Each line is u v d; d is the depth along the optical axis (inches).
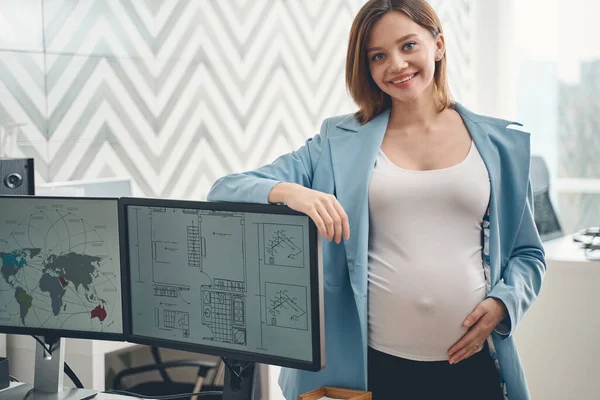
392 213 65.4
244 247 56.7
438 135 67.3
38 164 112.3
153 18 128.0
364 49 66.4
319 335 54.2
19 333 66.4
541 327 120.0
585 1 202.5
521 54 212.5
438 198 64.3
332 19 165.3
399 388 66.0
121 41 123.3
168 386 105.4
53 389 66.6
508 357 66.0
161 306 61.2
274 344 56.4
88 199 62.4
